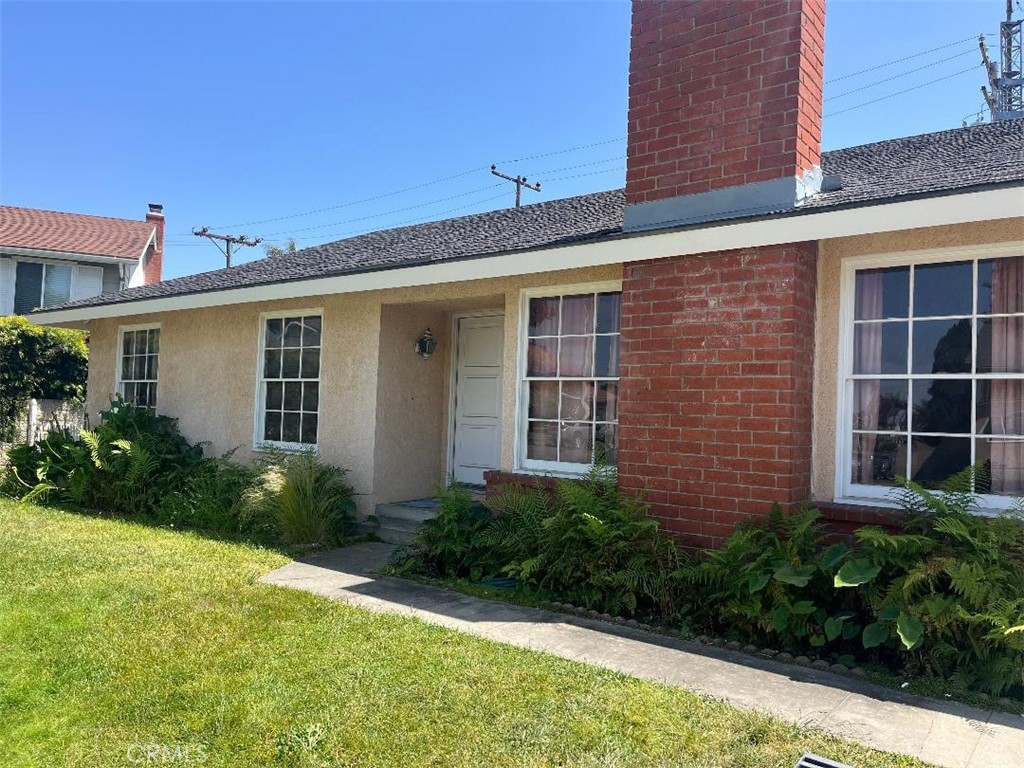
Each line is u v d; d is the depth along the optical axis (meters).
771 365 5.45
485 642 4.75
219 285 10.48
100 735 3.52
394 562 6.94
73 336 19.86
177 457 10.42
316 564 7.11
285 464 8.78
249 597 5.73
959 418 5.24
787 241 5.23
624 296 6.28
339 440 9.23
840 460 5.60
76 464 10.43
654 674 4.28
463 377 9.58
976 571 4.23
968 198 4.48
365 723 3.59
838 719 3.68
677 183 6.16
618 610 5.51
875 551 4.67
